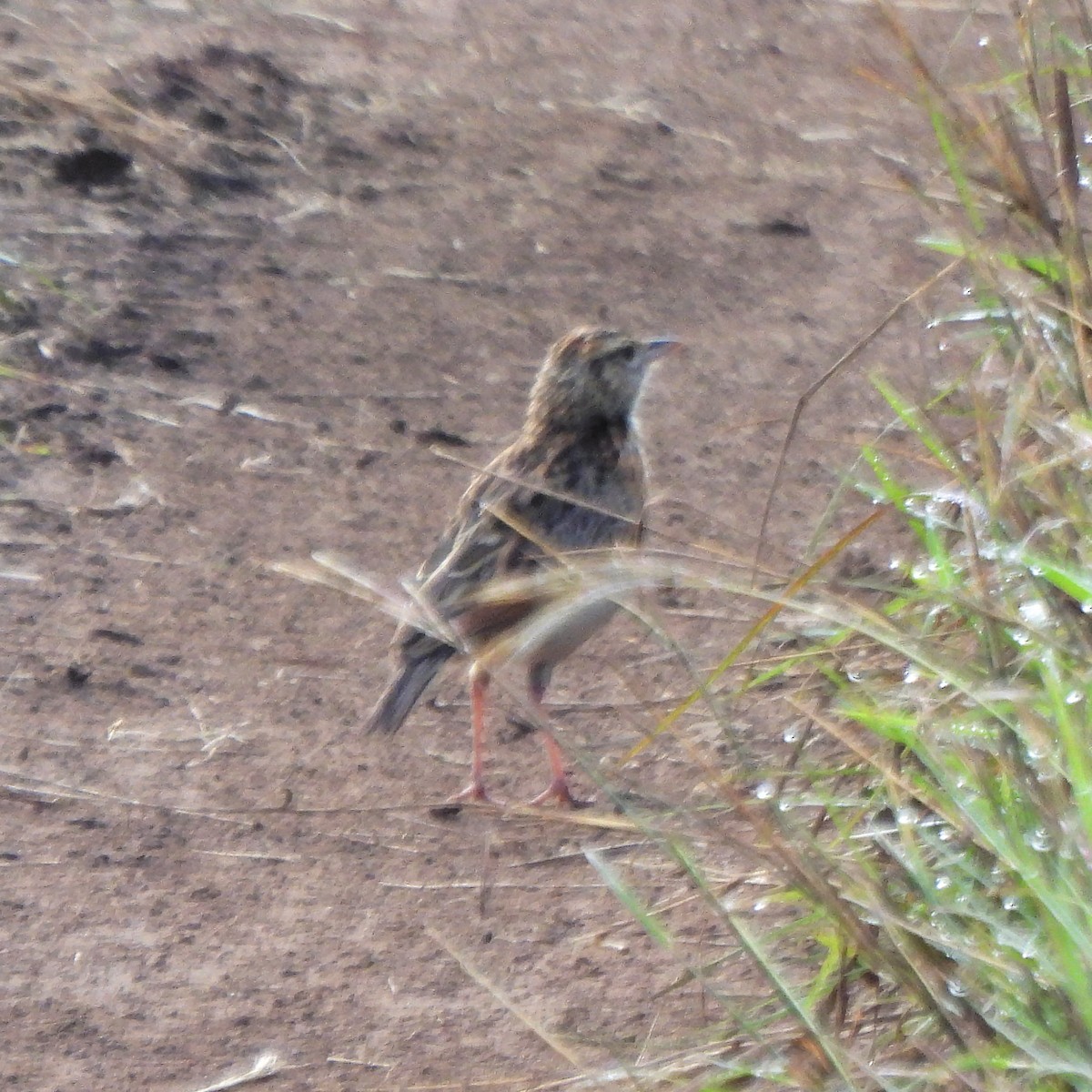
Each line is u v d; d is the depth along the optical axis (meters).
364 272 17.08
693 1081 7.36
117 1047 8.34
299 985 8.82
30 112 19.06
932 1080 6.82
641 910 7.63
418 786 10.59
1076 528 7.89
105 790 10.35
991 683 7.38
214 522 13.25
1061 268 8.91
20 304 15.84
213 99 19.98
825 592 8.11
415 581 11.15
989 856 7.53
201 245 17.28
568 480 11.30
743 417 14.70
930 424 9.00
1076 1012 6.52
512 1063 8.19
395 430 14.59
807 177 19.30
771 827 7.85
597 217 18.39
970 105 9.98
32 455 13.92
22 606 12.11
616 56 22.75
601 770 8.42
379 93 20.94
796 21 24.12
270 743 10.91
